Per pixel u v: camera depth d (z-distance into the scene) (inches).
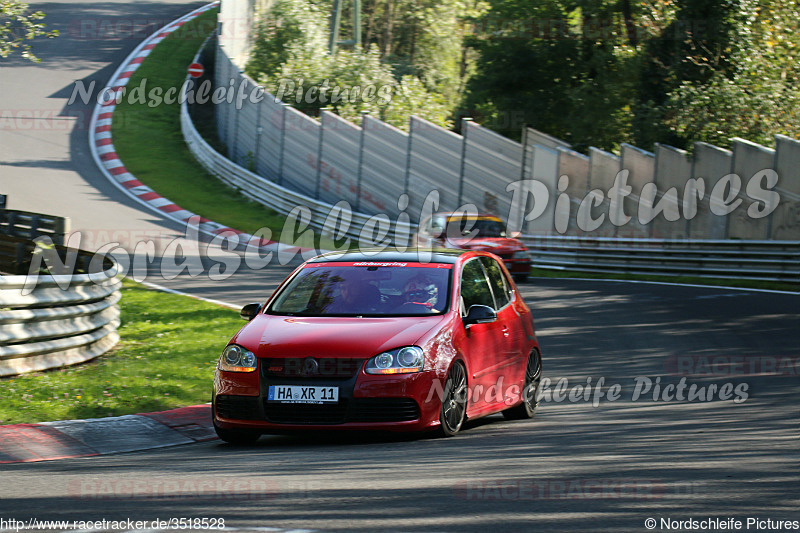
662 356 1155.9
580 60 3693.4
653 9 3289.9
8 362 912.9
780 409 812.6
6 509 459.8
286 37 4325.8
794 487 493.4
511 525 411.5
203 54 5113.2
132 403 845.2
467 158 3011.8
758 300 1695.4
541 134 2950.3
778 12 3115.2
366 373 634.2
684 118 2847.0
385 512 435.8
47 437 701.9
